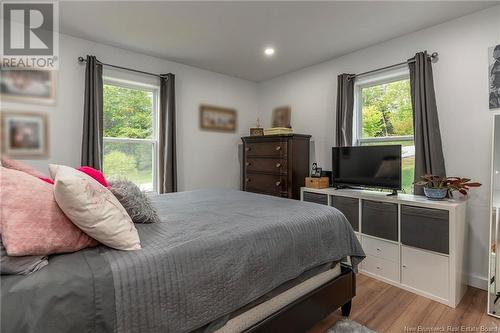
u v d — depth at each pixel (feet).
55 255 3.43
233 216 5.69
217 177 13.84
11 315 2.56
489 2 7.39
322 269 5.83
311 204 7.06
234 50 10.82
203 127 13.24
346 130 10.87
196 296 3.67
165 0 7.30
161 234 4.41
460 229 7.34
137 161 11.46
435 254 7.32
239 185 14.76
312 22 8.54
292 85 13.58
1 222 3.07
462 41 8.16
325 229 5.92
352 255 6.45
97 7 7.64
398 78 10.06
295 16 8.17
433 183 7.95
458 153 8.27
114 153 10.82
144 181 11.66
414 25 8.73
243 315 4.44
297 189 11.87
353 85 10.84
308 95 12.87
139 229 4.70
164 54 11.24
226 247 4.22
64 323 2.71
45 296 2.74
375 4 7.52
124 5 7.54
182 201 7.51
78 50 9.59
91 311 2.88
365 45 10.34
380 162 9.20
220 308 3.92
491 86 7.64
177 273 3.57
